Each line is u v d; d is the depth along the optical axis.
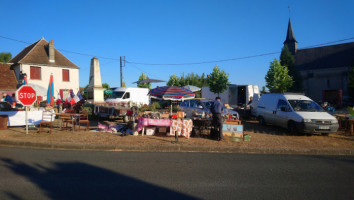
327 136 10.02
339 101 29.44
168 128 9.59
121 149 7.32
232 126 8.80
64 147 7.38
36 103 16.66
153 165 5.57
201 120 9.53
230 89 24.50
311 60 39.78
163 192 3.97
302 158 6.65
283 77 26.73
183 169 5.30
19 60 26.09
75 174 4.82
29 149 7.11
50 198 3.65
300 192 4.08
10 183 4.26
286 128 11.02
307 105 11.02
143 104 19.12
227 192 4.02
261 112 13.41
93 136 8.88
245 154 7.06
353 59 35.09
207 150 7.41
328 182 4.61
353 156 7.04
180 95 9.41
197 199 3.72
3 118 10.22
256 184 4.44
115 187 4.16
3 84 24.56
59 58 28.41
